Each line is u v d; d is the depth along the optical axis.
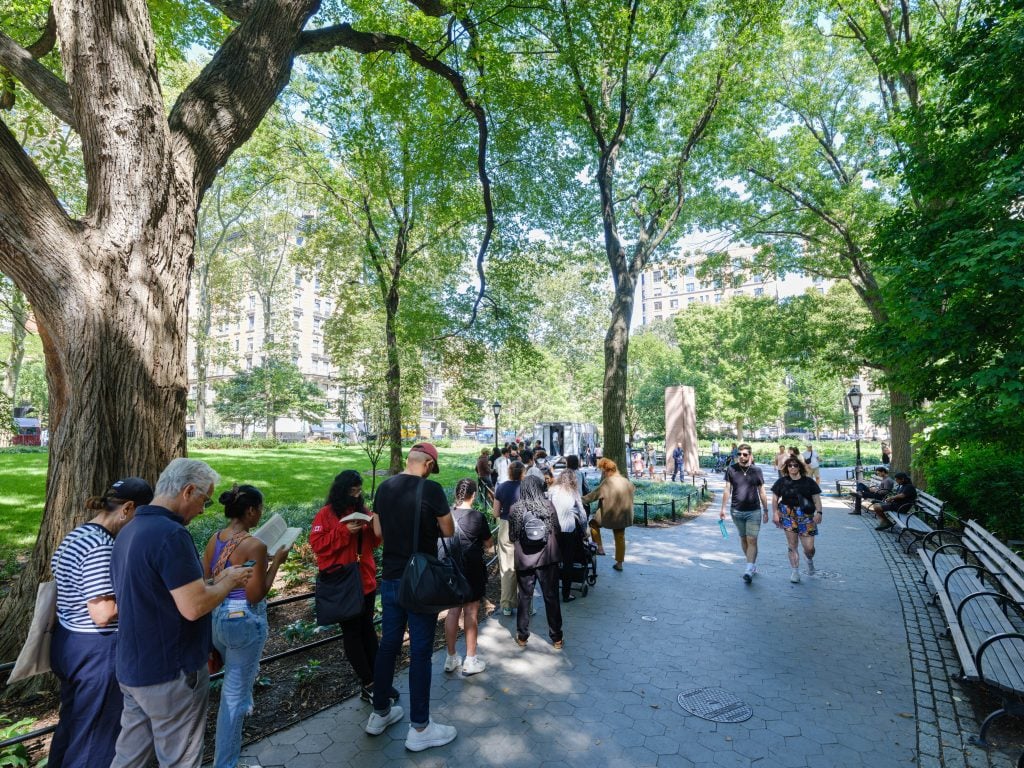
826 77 18.20
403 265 17.98
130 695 2.40
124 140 4.53
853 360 18.36
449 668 4.54
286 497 14.67
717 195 19.16
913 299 7.24
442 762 3.27
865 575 7.62
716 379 42.69
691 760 3.31
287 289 47.31
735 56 13.77
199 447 35.72
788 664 4.70
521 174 15.94
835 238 18.08
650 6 12.45
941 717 3.84
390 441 15.68
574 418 50.62
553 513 5.16
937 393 8.09
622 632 5.46
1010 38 6.49
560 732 3.62
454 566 3.50
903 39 14.52
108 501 2.82
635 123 16.22
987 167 7.12
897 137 9.32
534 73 11.20
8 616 4.19
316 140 18.03
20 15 7.87
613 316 14.88
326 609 3.70
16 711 3.81
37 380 53.28
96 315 4.29
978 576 5.84
